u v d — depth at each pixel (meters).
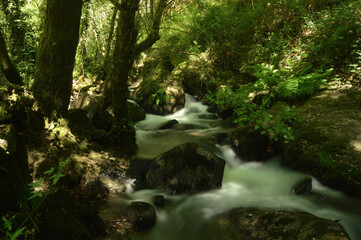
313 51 7.83
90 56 12.38
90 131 5.43
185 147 4.89
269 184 4.93
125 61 4.90
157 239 3.55
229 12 11.05
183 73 10.09
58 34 4.48
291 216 3.46
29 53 9.48
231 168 5.50
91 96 7.90
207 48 10.38
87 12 10.56
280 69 7.54
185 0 6.77
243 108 4.61
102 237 3.25
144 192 4.53
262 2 10.41
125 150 5.51
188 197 4.44
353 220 3.79
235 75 9.91
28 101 4.33
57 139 4.63
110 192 4.41
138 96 9.11
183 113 9.04
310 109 6.22
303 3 9.51
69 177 4.28
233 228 3.64
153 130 7.46
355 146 4.76
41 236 2.64
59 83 4.70
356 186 4.25
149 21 5.33
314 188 4.64
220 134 6.53
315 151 4.92
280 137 5.54
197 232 3.69
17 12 8.56
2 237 2.29
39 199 2.86
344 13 7.68
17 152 3.62
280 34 9.44
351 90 6.44
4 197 2.69
